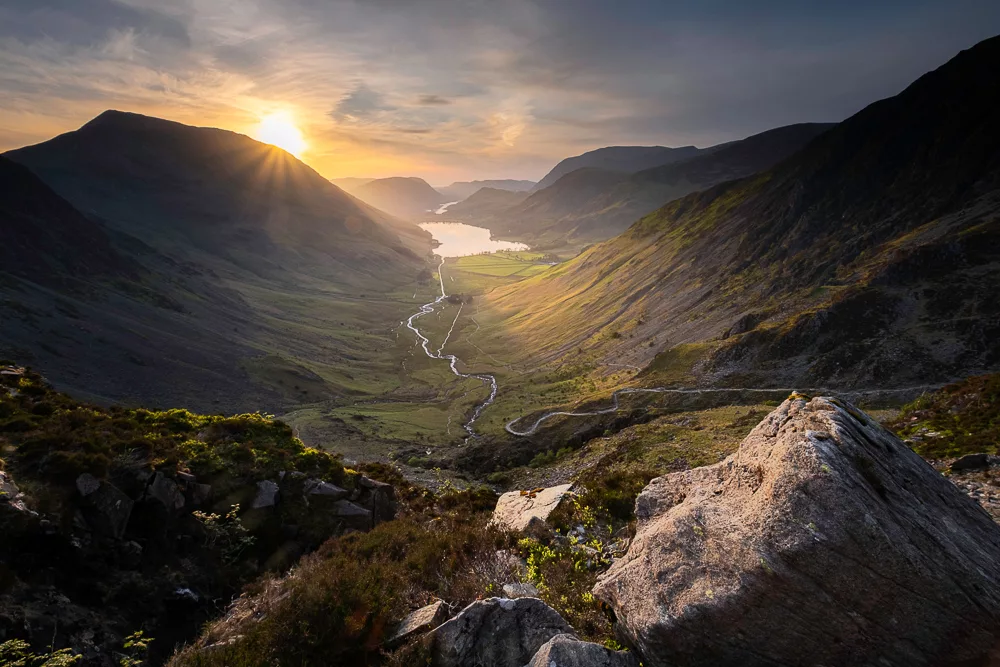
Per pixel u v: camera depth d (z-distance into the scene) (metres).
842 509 6.08
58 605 11.56
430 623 8.25
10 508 12.52
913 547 5.89
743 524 6.95
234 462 19.12
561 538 12.71
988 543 6.51
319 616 8.38
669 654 6.79
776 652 6.30
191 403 122.12
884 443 7.24
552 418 103.88
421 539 12.66
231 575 15.62
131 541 14.40
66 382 110.25
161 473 16.23
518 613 8.05
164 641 12.70
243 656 7.88
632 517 13.64
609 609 8.69
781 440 7.50
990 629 5.63
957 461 17.69
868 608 5.93
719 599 6.46
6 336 116.50
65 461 14.55
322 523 18.95
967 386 32.59
